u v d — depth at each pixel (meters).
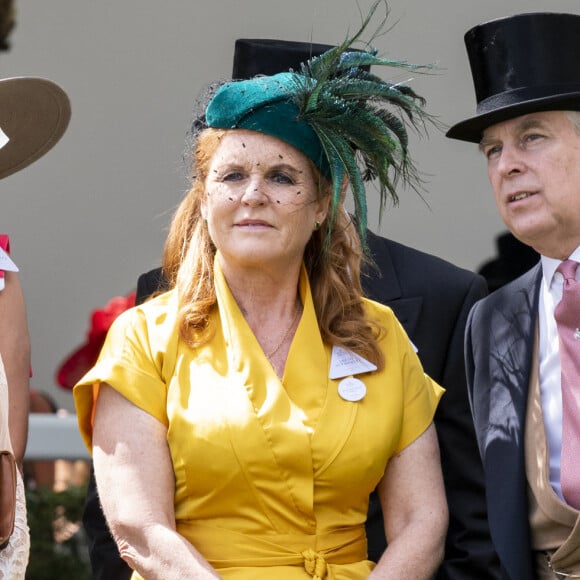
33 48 20.55
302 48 12.73
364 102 11.39
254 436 10.66
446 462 13.03
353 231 11.66
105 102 20.69
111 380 10.89
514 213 11.85
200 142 11.27
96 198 20.77
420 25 19.78
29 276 20.67
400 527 11.14
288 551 10.73
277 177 11.03
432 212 20.06
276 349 11.20
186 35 20.62
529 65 11.87
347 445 10.84
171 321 11.16
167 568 10.39
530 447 11.70
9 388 11.84
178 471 10.78
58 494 16.36
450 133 12.23
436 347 13.15
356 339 11.27
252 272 11.18
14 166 12.50
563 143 11.70
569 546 11.28
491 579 12.66
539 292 12.17
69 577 16.20
